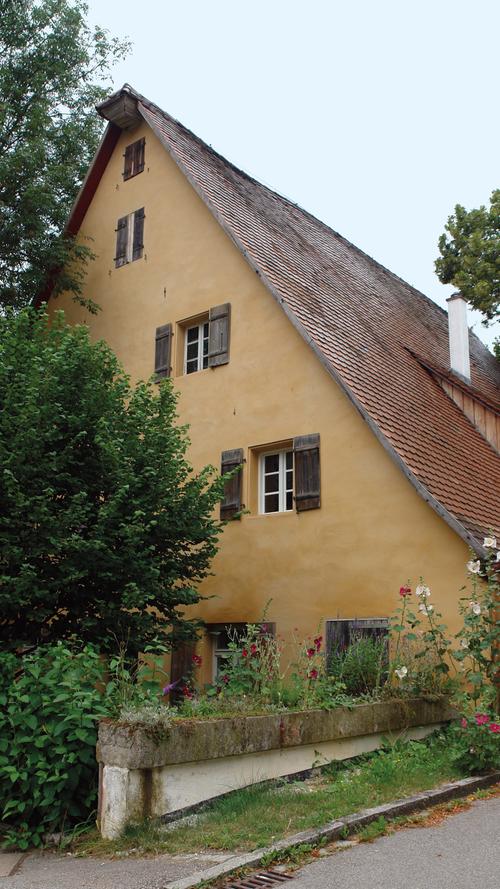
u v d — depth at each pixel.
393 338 14.40
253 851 5.00
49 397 8.65
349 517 10.59
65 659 6.32
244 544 11.71
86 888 4.65
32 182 14.58
